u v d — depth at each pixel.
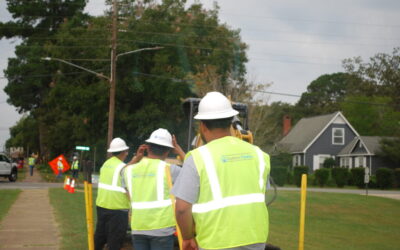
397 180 44.06
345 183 44.22
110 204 7.55
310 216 20.48
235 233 3.68
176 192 3.76
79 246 10.63
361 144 53.12
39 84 59.12
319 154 56.44
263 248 3.79
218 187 3.73
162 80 43.34
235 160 3.83
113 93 31.00
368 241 15.00
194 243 3.89
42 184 34.28
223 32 55.38
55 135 56.56
